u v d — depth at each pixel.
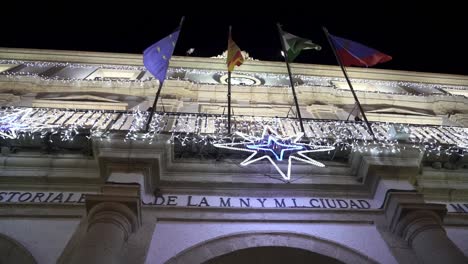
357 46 12.34
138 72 16.27
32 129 8.78
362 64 12.23
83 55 16.91
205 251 6.94
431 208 7.45
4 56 16.48
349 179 8.77
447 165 9.48
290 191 8.38
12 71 14.90
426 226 7.14
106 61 16.86
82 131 8.77
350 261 6.98
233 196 8.23
